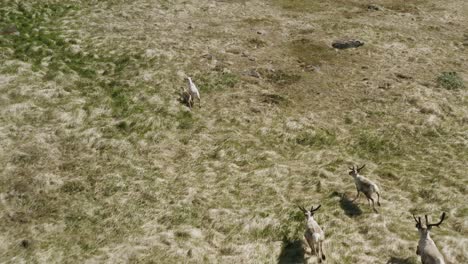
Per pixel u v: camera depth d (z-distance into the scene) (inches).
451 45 1144.8
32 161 679.7
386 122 812.6
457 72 997.2
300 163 718.5
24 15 1211.9
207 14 1337.4
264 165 713.0
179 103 867.4
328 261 529.7
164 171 692.7
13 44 1039.6
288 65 1028.5
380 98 887.1
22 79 890.7
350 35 1182.3
